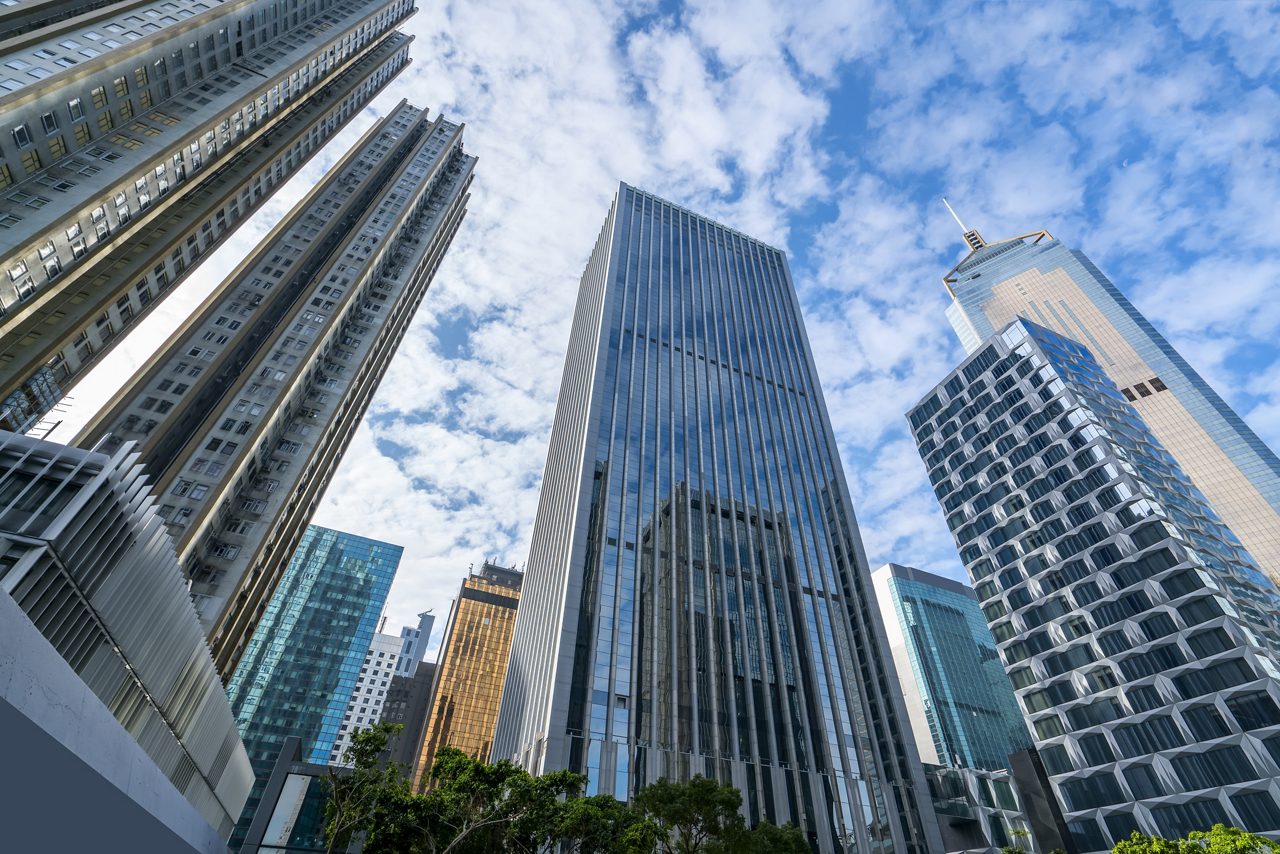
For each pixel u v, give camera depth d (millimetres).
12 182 59594
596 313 122000
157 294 76812
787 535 96625
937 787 85500
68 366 65500
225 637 70938
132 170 67125
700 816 37781
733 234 151125
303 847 37531
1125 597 88312
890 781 74688
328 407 91062
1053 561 99438
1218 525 104312
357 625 163500
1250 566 99312
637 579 80500
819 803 69188
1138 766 79188
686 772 65750
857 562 97250
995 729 153125
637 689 70188
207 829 22078
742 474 101438
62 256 60750
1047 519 102875
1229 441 173500
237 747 50406
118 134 69938
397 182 131000
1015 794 88062
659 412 103250
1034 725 93438
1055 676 93062
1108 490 95750
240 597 72000
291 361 87938
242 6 87688
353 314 105688
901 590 177000
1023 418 114188
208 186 87562
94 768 11203
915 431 137250
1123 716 82938
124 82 70875
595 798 36969
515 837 33812
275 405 81125
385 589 172000
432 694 189875
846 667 84062
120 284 70062
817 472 109438
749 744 70688
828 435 117812
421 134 153000
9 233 55938
